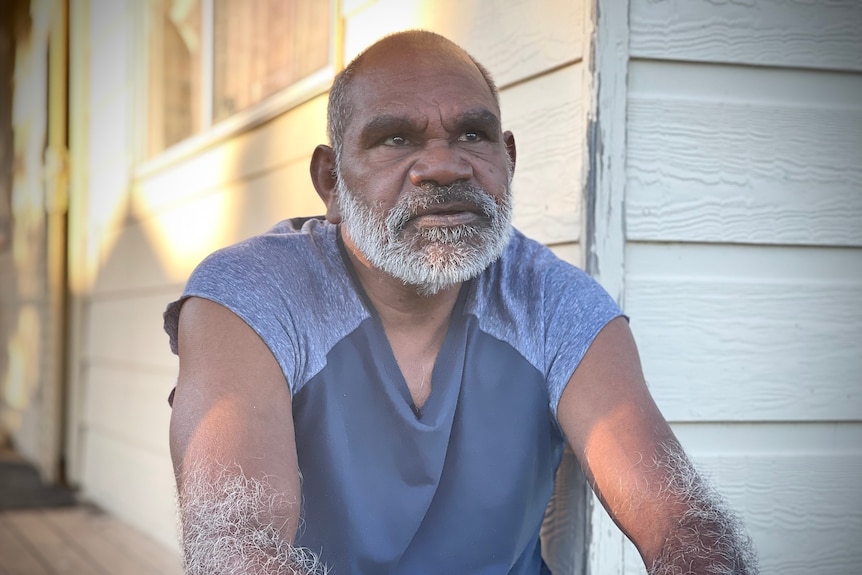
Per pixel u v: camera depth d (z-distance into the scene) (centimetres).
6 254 721
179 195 356
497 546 137
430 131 130
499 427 136
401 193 129
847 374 167
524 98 174
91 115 470
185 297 131
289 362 128
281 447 121
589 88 155
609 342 137
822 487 166
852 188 167
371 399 133
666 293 161
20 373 641
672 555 116
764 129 164
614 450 128
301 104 261
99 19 452
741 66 163
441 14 198
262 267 134
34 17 573
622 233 156
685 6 159
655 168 159
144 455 386
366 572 133
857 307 168
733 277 164
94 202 465
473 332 138
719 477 163
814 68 165
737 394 163
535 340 140
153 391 376
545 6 167
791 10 164
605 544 155
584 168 156
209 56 329
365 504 131
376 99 132
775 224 164
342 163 136
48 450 505
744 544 121
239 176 305
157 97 391
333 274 138
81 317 484
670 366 161
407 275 129
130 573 325
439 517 135
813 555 166
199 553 109
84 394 482
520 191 176
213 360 124
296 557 114
